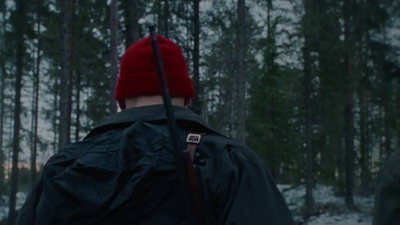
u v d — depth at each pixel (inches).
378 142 931.3
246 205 42.7
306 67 897.5
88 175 43.6
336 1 804.6
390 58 727.1
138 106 49.1
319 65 914.7
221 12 884.0
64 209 42.8
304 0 821.2
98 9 780.0
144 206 42.9
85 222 42.6
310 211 846.5
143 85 48.1
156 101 48.6
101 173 43.5
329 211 833.5
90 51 882.1
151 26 45.7
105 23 771.4
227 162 44.3
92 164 43.7
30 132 1379.2
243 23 650.2
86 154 45.1
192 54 789.9
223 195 43.1
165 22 799.1
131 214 42.8
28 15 895.7
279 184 1258.6
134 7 544.1
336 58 847.7
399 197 68.3
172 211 43.0
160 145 44.5
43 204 43.8
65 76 633.0
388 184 69.6
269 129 1190.9
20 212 47.9
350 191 863.7
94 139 47.7
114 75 463.5
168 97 43.8
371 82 768.9
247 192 43.4
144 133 45.6
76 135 1027.9
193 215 42.5
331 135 946.7
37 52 1110.4
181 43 791.7
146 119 47.2
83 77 1007.6
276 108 1175.0
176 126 43.5
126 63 49.3
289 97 1107.3
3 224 877.8
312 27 826.2
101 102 899.4
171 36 792.9
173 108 48.1
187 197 42.3
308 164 887.1
